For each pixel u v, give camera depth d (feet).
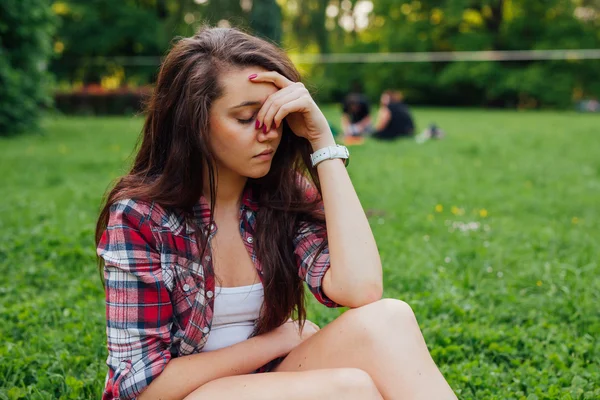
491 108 108.37
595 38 104.27
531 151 34.35
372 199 20.59
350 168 27.17
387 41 111.75
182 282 5.74
